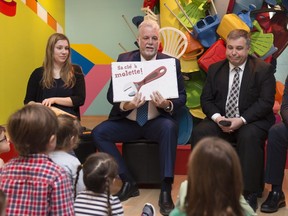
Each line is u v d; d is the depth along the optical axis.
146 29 2.66
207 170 1.08
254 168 2.38
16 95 3.89
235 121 2.47
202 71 3.34
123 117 2.72
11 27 3.74
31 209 1.30
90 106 5.78
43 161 1.35
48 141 1.38
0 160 2.12
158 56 2.74
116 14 5.73
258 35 3.23
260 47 3.22
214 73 2.71
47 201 1.30
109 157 1.63
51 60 2.80
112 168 1.58
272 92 2.55
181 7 3.25
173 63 2.60
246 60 2.64
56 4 5.36
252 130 2.42
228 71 2.66
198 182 1.09
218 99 2.67
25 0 4.12
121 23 5.73
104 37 5.76
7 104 3.65
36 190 1.30
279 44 3.56
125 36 5.74
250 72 2.60
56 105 2.75
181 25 3.36
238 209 1.10
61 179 1.33
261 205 2.37
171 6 3.41
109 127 2.69
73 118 1.96
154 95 2.53
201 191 1.09
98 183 1.54
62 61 2.80
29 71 4.29
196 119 3.44
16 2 3.84
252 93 2.58
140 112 2.68
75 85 2.86
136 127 2.71
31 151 1.36
